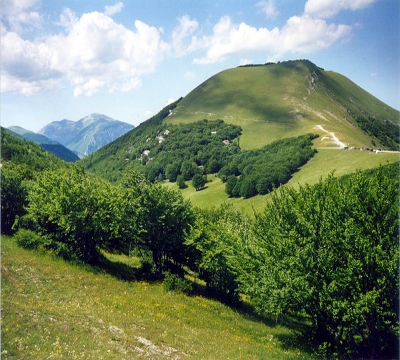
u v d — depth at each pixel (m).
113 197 41.00
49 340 16.69
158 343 20.94
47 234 39.41
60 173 46.91
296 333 31.12
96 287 30.11
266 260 28.28
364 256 22.19
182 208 43.72
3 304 18.41
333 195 28.16
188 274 50.38
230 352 23.08
